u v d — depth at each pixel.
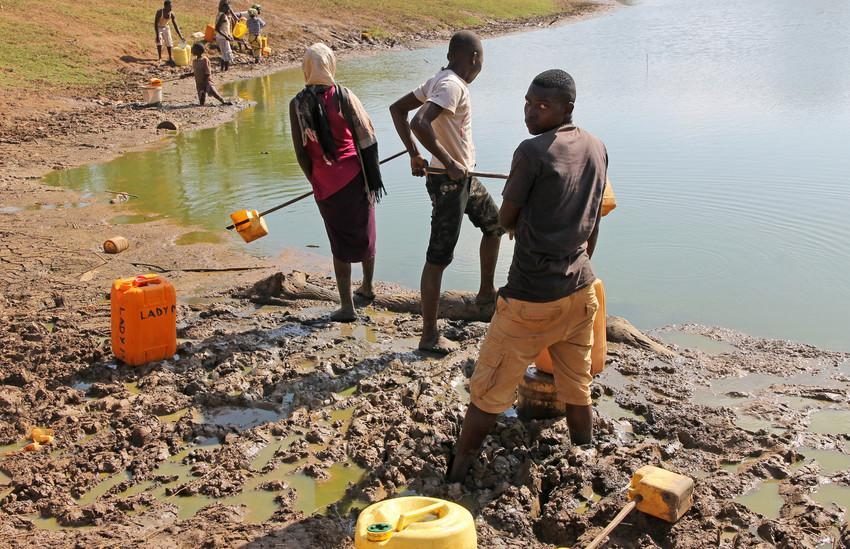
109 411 5.88
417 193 11.93
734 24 36.16
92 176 13.12
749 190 11.29
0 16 24.14
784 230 9.78
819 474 5.02
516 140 14.52
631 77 21.84
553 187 4.59
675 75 22.08
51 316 7.54
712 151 13.44
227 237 10.07
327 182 6.90
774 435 5.43
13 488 4.99
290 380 6.29
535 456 5.21
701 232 9.78
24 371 6.36
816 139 14.16
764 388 6.15
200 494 4.95
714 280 8.45
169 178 12.96
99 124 17.14
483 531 4.51
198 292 8.30
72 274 8.74
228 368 6.48
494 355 4.78
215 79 24.02
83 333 7.16
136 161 14.18
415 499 3.96
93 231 10.25
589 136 4.81
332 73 6.80
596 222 5.05
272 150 14.95
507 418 5.64
